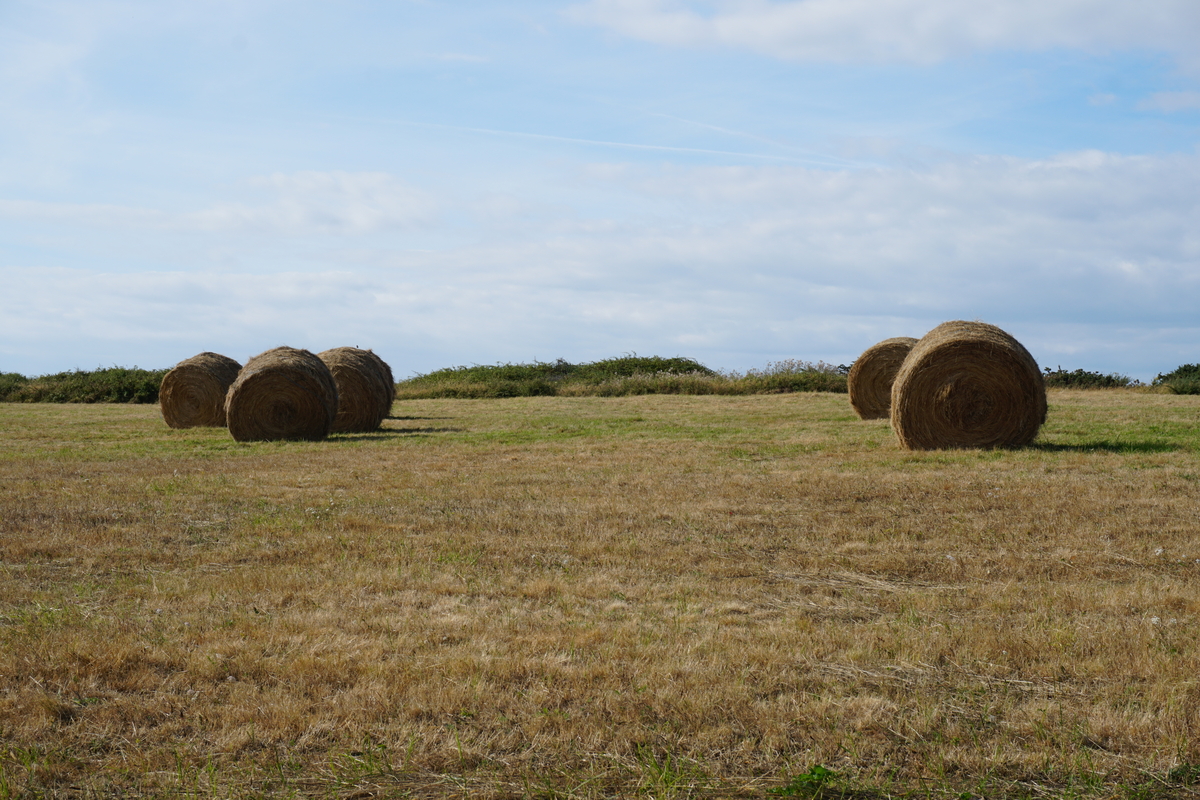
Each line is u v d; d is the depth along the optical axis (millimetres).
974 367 14227
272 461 14359
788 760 4094
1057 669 4992
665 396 31500
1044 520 8867
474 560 7586
